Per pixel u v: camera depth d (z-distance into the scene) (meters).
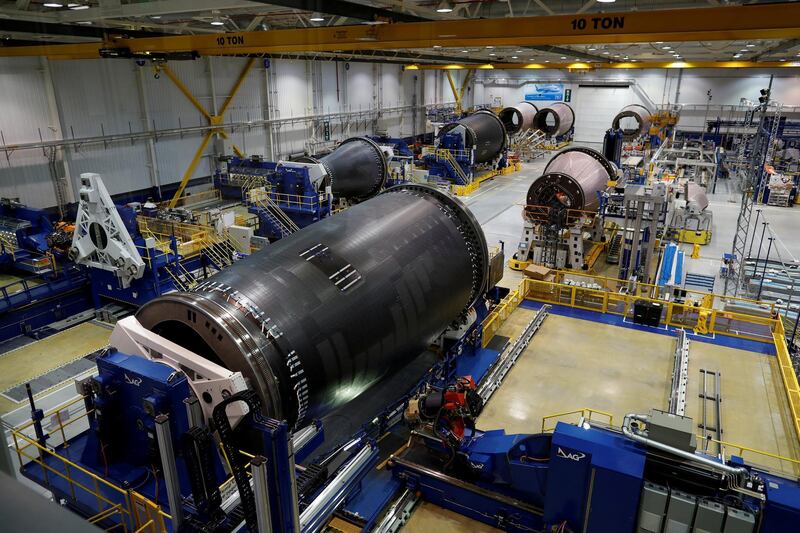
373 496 9.45
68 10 17.06
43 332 16.83
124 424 7.88
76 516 1.15
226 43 19.45
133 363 7.62
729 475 7.09
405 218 11.95
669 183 24.23
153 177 29.14
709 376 13.93
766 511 6.67
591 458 7.36
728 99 49.81
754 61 40.69
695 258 23.12
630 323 16.95
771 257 23.62
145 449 7.85
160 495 7.58
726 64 41.69
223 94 33.00
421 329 11.12
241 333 8.02
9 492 1.20
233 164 31.86
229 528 6.82
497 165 41.56
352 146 29.28
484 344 15.16
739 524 6.80
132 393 7.56
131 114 27.61
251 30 20.78
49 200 24.47
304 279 9.33
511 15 19.52
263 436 6.20
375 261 10.43
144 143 28.53
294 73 38.03
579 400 12.95
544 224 21.67
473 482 9.42
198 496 6.70
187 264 19.14
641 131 45.19
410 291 10.70
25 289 16.67
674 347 15.48
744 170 36.06
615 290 19.55
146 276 16.80
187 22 22.38
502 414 12.40
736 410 12.59
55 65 23.64
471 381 10.19
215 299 8.53
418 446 10.58
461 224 13.05
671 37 14.38
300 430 9.10
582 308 17.97
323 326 9.01
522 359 14.80
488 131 38.66
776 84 47.53
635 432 7.66
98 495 7.52
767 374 14.02
